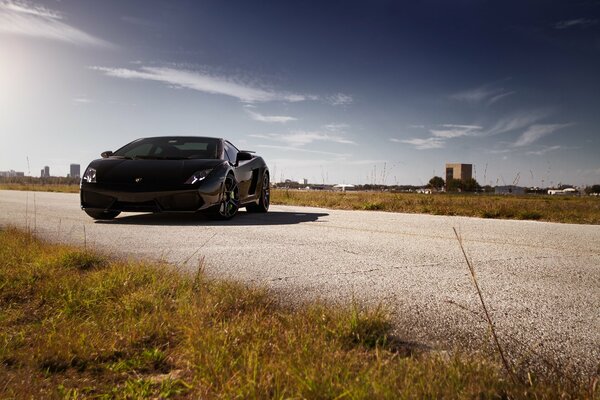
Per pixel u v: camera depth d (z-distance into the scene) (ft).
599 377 5.01
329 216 25.34
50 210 26.94
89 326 6.10
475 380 4.47
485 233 18.04
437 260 11.91
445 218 25.13
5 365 5.07
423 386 4.28
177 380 4.75
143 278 8.48
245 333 5.63
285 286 8.93
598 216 26.81
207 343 5.22
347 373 4.51
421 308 7.59
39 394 4.41
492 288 9.03
